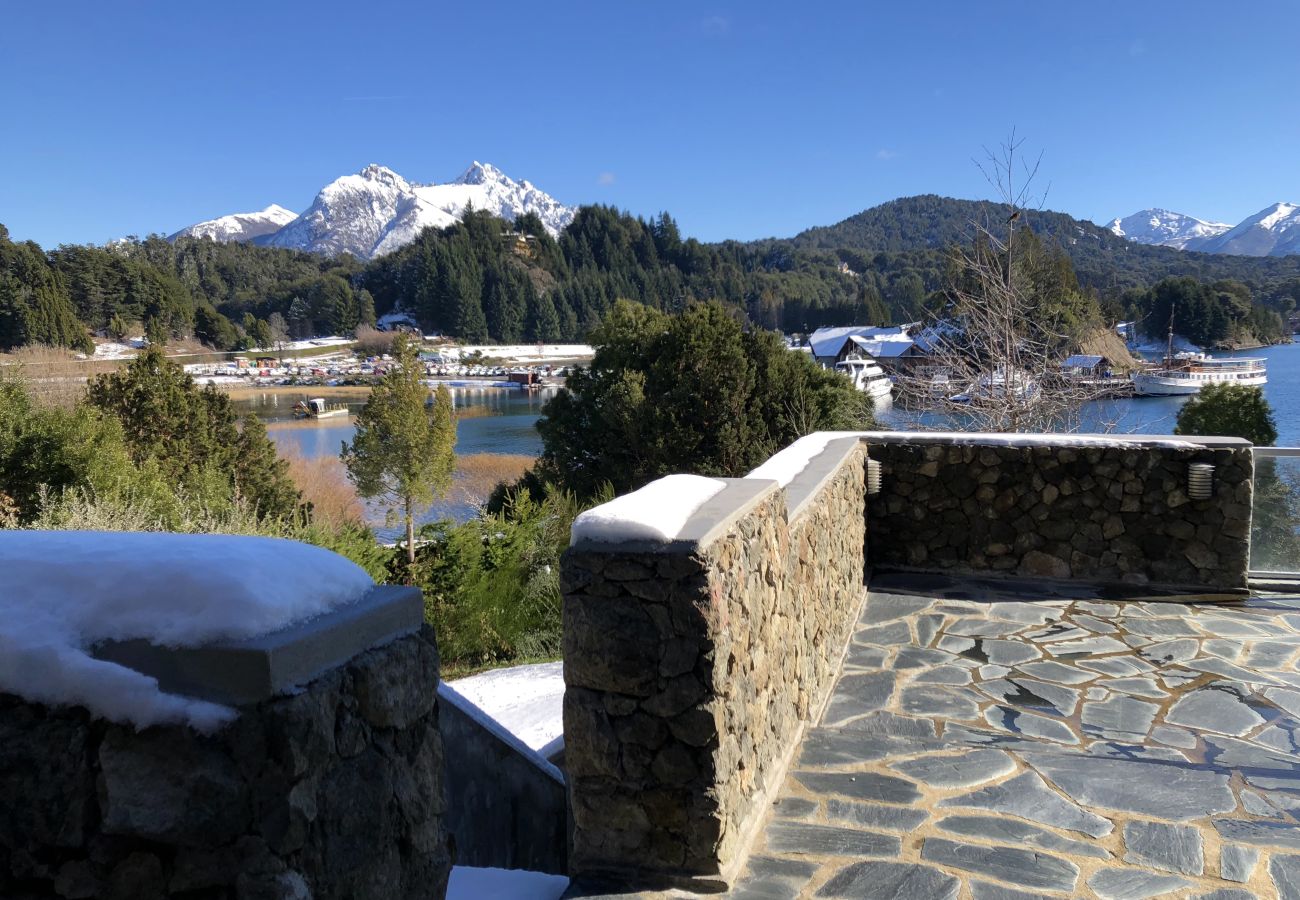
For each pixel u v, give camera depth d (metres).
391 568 7.05
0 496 7.56
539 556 7.98
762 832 2.56
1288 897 2.21
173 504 7.83
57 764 1.15
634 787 2.26
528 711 4.45
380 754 1.33
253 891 1.10
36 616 1.16
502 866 3.12
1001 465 5.77
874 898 2.21
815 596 3.72
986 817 2.65
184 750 1.11
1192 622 4.83
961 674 4.14
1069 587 5.54
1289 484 5.36
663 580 2.19
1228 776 2.96
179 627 1.12
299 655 1.15
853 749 3.18
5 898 1.18
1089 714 3.63
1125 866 2.37
